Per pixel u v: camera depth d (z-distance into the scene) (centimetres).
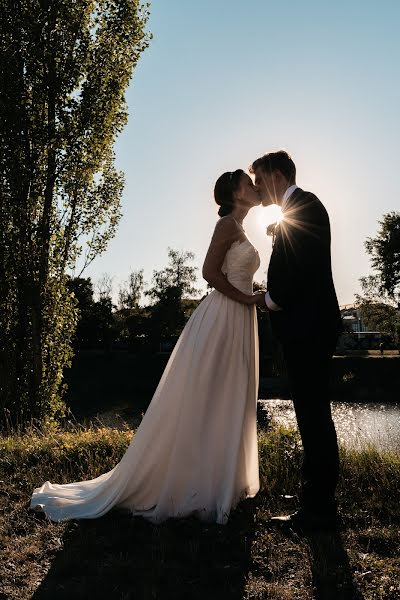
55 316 1307
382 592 267
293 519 353
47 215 1280
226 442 376
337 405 3216
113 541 333
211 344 378
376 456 481
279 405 2992
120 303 6384
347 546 324
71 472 484
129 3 1303
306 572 292
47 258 1284
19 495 430
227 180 390
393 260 4444
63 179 1258
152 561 304
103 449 543
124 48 1316
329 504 349
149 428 377
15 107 1233
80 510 384
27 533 352
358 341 5856
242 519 364
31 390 1274
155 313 5275
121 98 1302
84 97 1266
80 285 5203
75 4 1270
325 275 344
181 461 369
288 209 346
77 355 4672
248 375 387
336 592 271
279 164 357
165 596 268
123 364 4478
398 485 412
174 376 381
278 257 345
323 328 339
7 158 1234
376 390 3678
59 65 1257
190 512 367
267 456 487
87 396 3434
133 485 375
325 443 344
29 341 1284
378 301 4666
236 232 382
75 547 324
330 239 347
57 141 1248
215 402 378
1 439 649
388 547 322
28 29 1230
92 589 276
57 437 621
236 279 386
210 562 305
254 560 307
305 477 354
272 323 361
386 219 4600
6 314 1279
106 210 1307
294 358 346
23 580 288
